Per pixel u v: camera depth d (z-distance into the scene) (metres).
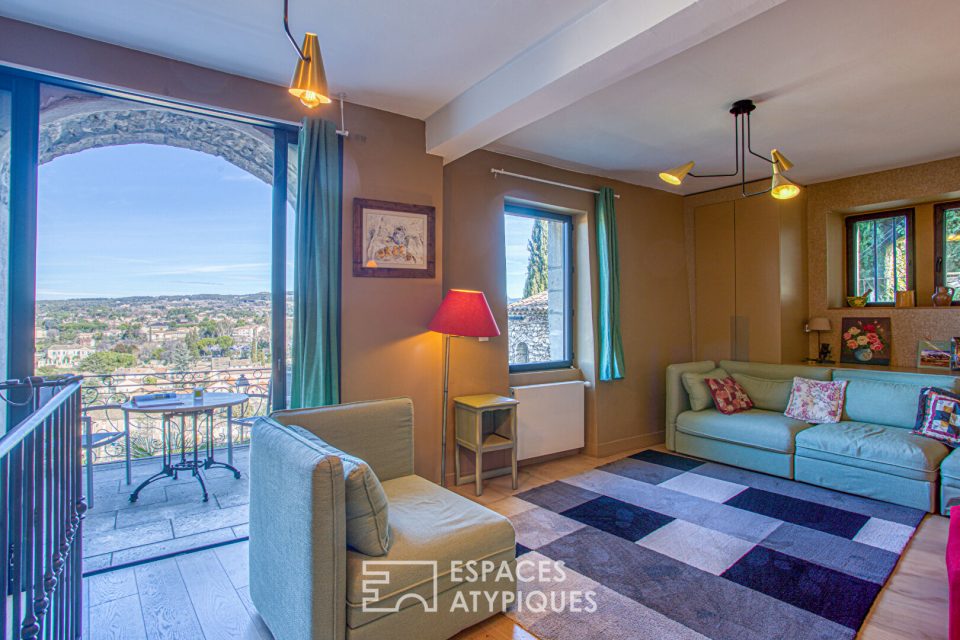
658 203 4.94
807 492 3.39
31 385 1.83
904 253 4.31
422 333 3.16
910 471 3.07
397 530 1.86
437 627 1.76
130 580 2.22
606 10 1.93
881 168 4.12
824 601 2.08
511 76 2.42
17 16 2.02
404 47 2.28
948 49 2.24
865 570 2.34
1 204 2.11
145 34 2.16
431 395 3.22
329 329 2.71
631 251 4.67
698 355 5.12
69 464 1.71
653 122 3.14
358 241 2.88
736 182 4.69
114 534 2.63
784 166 2.90
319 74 1.42
